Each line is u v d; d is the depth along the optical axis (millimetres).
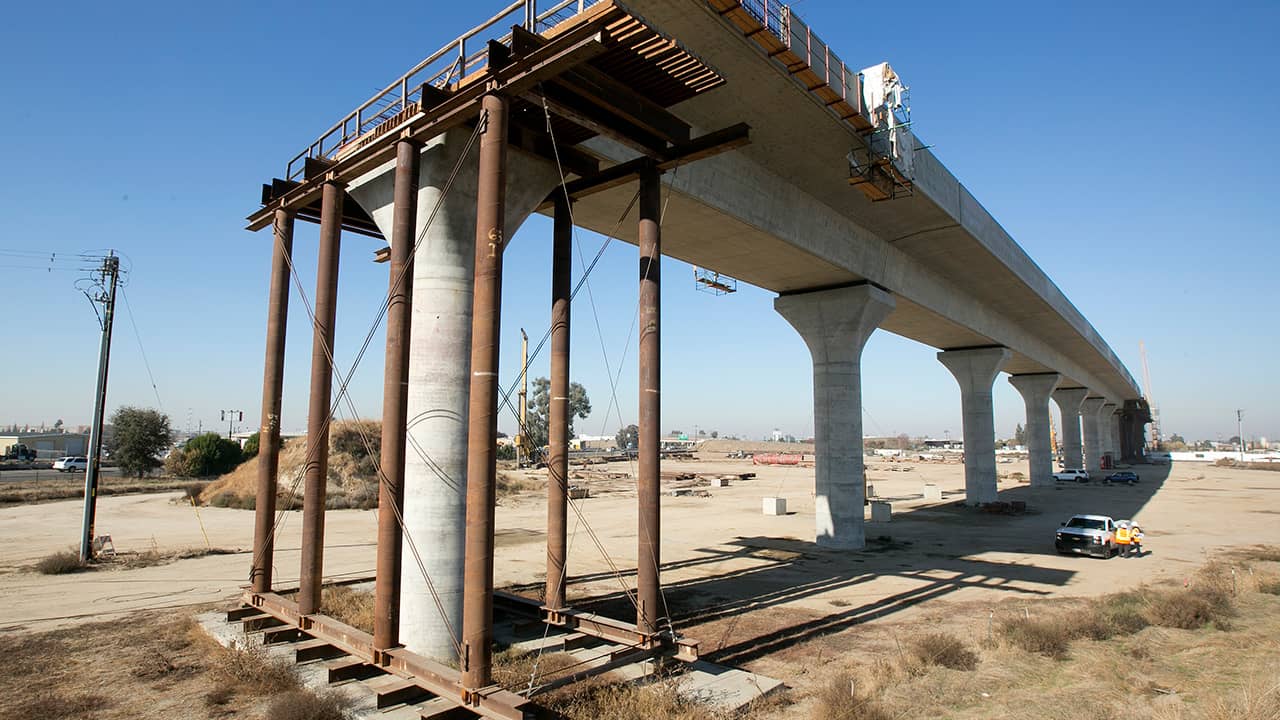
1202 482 75250
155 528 31953
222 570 21375
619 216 19188
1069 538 25984
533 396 132125
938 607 17141
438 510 12164
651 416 12797
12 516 36656
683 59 11156
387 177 13672
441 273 12570
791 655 13023
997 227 31750
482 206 10133
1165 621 14969
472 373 9719
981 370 47219
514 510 41531
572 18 11359
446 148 12523
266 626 13641
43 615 15469
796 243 22797
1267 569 22344
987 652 13008
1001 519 39625
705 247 23047
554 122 13172
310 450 13492
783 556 25484
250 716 9648
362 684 10641
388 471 11320
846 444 27906
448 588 12070
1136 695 10695
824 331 28641
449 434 12359
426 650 11781
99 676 11320
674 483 70312
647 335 13016
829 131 19250
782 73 16250
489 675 9375
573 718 9148
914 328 39531
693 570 22656
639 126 12484
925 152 23438
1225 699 10281
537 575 21062
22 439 129375
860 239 27047
